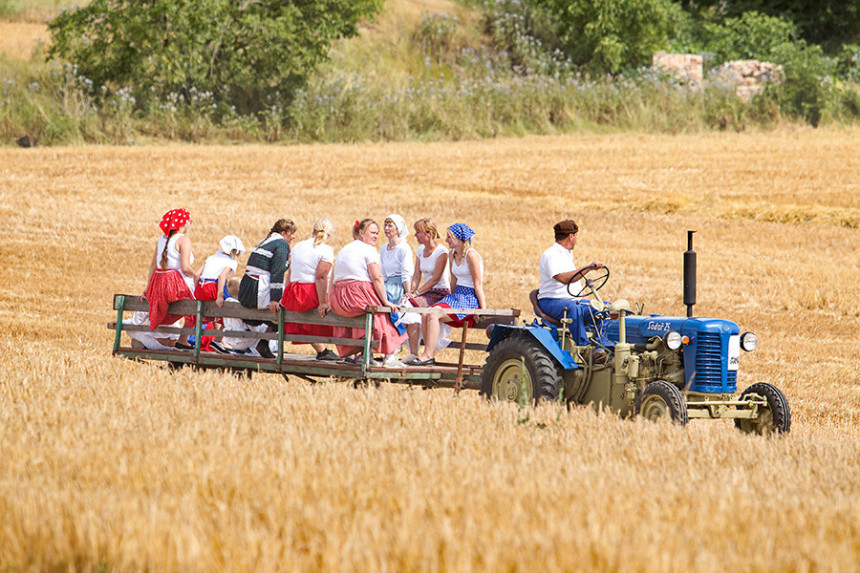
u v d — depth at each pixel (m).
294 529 11.70
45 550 10.79
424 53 125.12
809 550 11.20
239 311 26.97
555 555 10.63
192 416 19.55
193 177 80.81
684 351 22.61
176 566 10.40
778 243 62.06
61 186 75.88
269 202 72.88
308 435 17.27
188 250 28.02
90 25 102.81
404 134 104.94
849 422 27.06
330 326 26.52
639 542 11.15
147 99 101.62
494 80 116.31
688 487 14.54
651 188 77.38
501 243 61.00
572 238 24.97
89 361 28.80
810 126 110.00
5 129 95.44
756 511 13.12
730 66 119.62
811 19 137.38
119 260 55.72
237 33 101.44
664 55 122.56
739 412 22.31
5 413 18.89
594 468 15.60
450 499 12.84
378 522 11.58
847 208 69.94
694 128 111.25
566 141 102.44
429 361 26.28
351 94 106.06
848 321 44.91
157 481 13.82
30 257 55.00
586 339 24.23
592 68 121.94
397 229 27.20
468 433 18.48
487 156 91.25
